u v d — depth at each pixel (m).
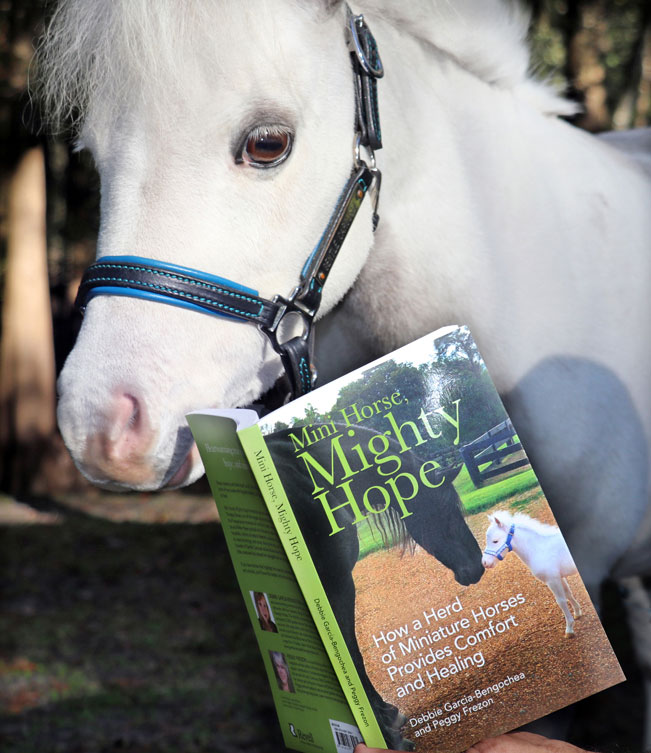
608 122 6.06
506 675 1.04
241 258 1.33
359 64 1.44
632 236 1.78
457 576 1.03
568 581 1.04
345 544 1.00
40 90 1.55
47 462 9.05
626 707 3.28
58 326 9.08
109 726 3.46
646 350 1.76
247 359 1.38
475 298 1.60
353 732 1.05
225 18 1.28
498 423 1.05
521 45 1.76
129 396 1.26
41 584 5.58
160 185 1.30
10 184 8.97
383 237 1.57
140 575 5.75
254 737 3.35
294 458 1.00
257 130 1.31
